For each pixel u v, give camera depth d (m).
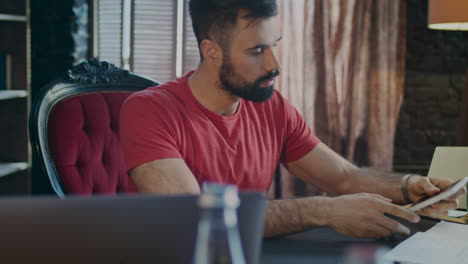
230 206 0.61
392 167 3.42
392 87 3.33
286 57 3.27
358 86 3.30
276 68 1.37
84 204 0.64
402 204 1.41
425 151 3.57
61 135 1.64
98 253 0.64
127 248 0.65
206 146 1.43
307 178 1.63
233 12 1.33
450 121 3.57
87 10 3.35
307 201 1.15
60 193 1.58
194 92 1.45
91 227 0.64
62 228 0.63
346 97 3.32
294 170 1.64
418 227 1.23
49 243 0.63
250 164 1.50
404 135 3.55
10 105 2.88
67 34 3.23
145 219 0.65
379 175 1.49
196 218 0.65
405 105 3.54
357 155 3.38
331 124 3.30
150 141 1.33
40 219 0.63
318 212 1.13
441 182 1.38
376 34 3.30
